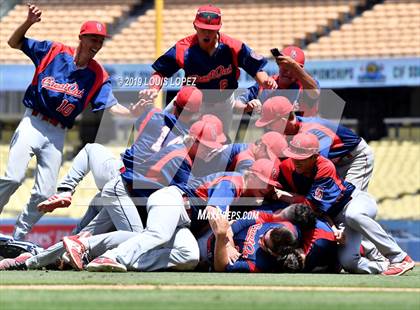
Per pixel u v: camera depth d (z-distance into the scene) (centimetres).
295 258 1892
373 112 4519
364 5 4766
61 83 2089
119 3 4875
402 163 3994
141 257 1886
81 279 1667
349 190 1950
